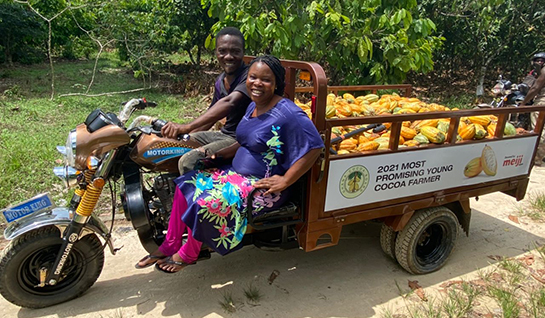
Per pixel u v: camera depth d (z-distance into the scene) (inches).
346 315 118.6
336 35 263.1
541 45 456.8
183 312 116.7
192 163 112.4
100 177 108.8
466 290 130.0
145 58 416.5
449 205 149.3
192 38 476.1
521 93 271.3
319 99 104.0
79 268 118.6
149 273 135.9
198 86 402.0
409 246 133.0
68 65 526.0
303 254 151.1
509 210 194.2
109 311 115.9
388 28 249.0
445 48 471.8
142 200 112.7
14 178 187.2
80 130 106.1
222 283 131.6
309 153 101.1
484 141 137.0
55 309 115.9
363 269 143.1
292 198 116.2
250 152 108.7
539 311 121.3
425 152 126.0
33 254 111.7
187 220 104.0
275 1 251.4
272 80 101.0
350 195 117.7
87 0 395.9
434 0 396.8
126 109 112.3
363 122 112.3
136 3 430.9
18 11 463.8
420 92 462.9
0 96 338.0
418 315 118.1
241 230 106.9
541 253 155.5
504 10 419.5
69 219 111.8
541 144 273.0
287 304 122.4
